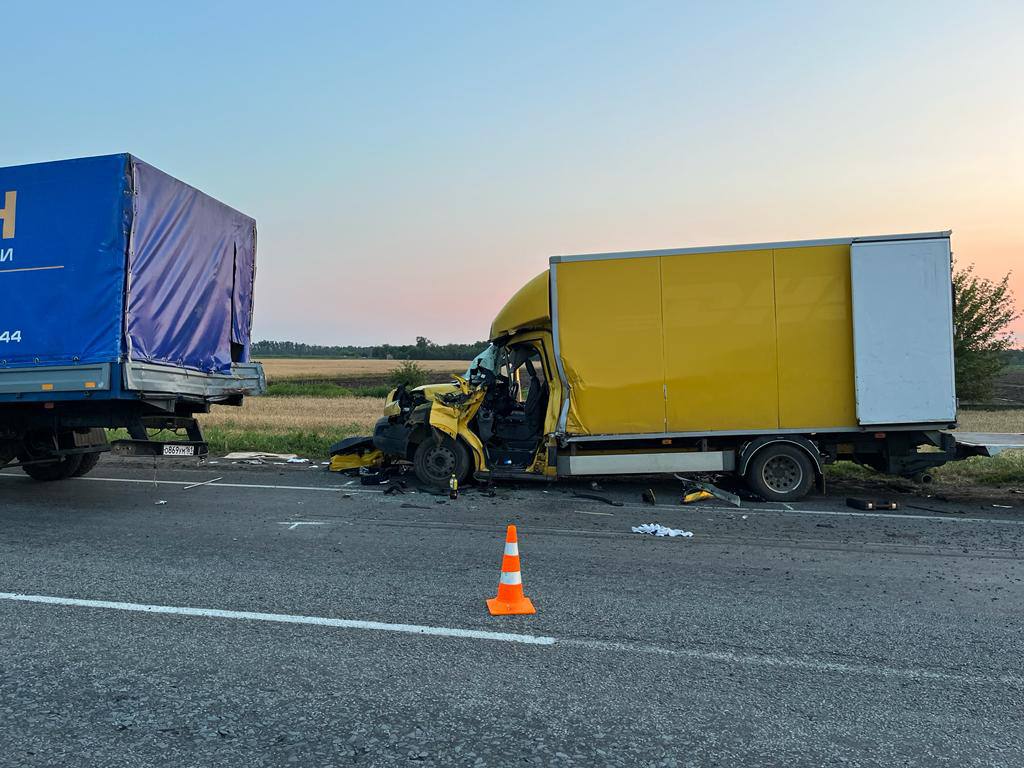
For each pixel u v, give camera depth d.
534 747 3.00
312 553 6.25
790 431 9.06
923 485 10.33
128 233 7.45
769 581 5.47
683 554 6.32
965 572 5.76
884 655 4.02
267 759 2.88
